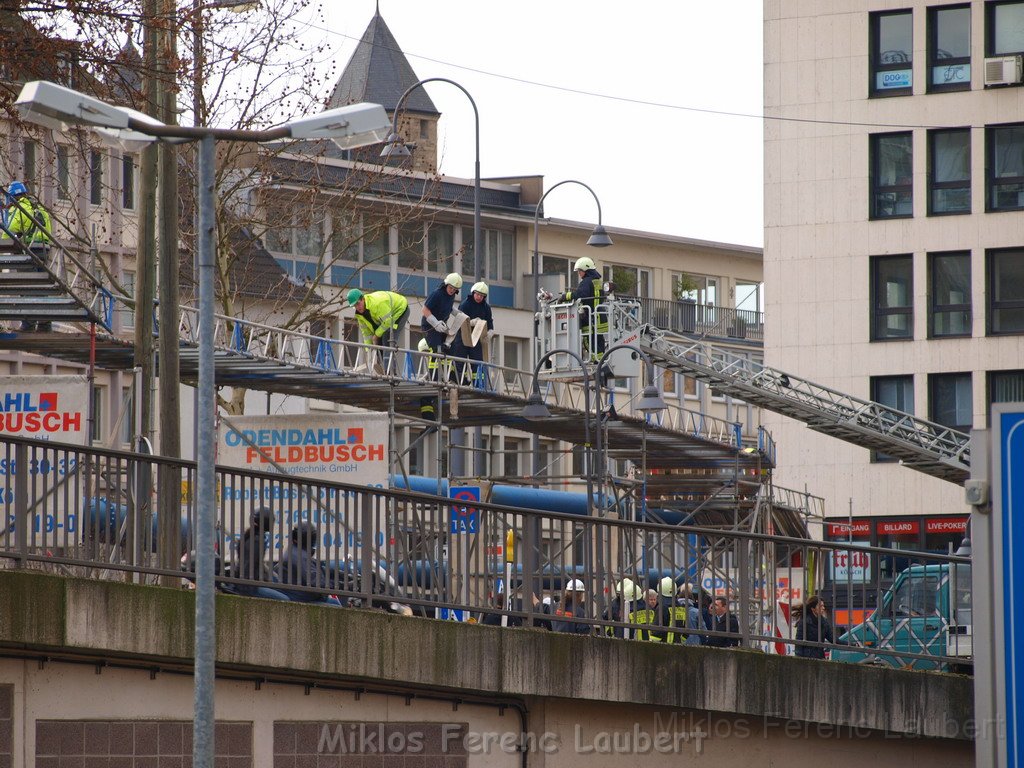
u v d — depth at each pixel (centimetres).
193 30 5938
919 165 13912
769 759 5106
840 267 14150
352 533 4472
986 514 3781
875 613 5362
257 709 4266
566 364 8962
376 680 4422
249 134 3541
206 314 3462
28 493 3994
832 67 14212
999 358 13650
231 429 5947
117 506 4103
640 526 4972
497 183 18988
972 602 3784
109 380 11419
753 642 5175
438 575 4612
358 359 7475
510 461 18162
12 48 5266
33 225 5125
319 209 9231
